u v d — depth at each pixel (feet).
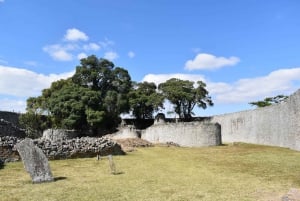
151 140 131.95
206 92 215.31
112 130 179.01
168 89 209.26
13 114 169.37
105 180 44.47
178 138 116.47
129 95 202.18
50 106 171.63
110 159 54.24
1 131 86.69
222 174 49.44
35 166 43.24
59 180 44.45
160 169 54.75
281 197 33.91
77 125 171.01
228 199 34.06
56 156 66.90
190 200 33.71
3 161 59.82
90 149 71.77
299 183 41.88
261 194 36.24
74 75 193.98
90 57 195.62
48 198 34.42
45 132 118.73
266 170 52.65
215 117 172.04
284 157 70.85
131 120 218.38
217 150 92.48
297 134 88.99
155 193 36.70
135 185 41.06
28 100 181.88
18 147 43.65
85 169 54.44
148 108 213.46
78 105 168.14
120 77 201.67
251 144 118.01
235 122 147.74
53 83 197.47
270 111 111.65
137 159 69.31
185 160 68.39
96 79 195.93
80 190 38.17
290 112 94.17
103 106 179.52
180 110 215.31
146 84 225.97
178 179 45.19
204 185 41.04
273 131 108.78
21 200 33.65
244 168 55.36
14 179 44.75
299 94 87.61
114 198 34.47
